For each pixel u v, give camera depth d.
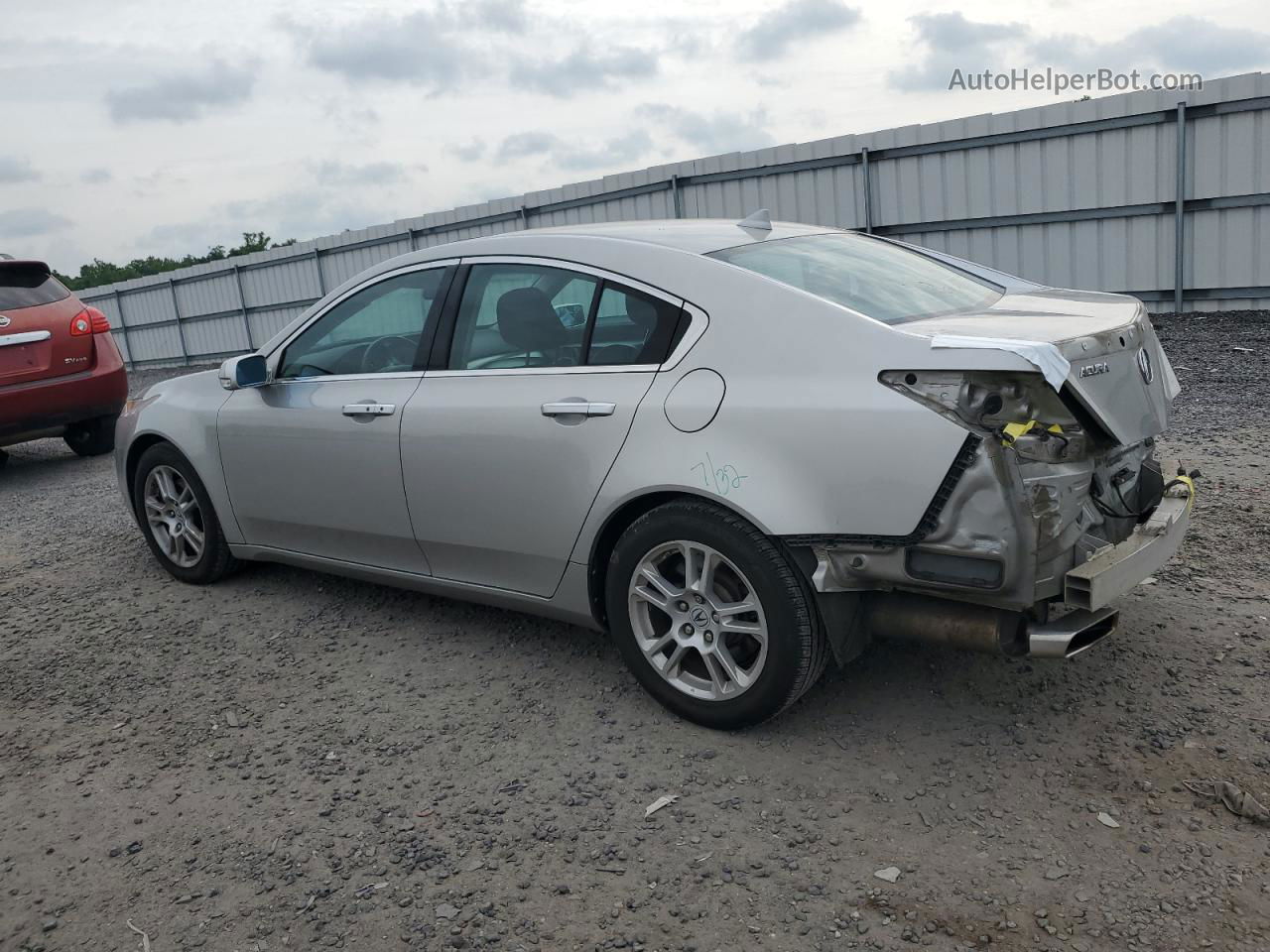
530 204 18.17
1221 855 2.54
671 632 3.33
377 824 2.96
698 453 3.08
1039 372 2.56
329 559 4.50
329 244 22.16
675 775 3.08
